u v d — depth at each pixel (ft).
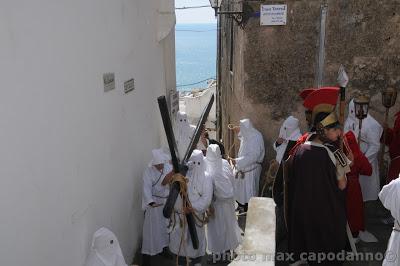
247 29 21.57
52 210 10.54
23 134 9.18
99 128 13.82
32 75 9.52
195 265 17.39
